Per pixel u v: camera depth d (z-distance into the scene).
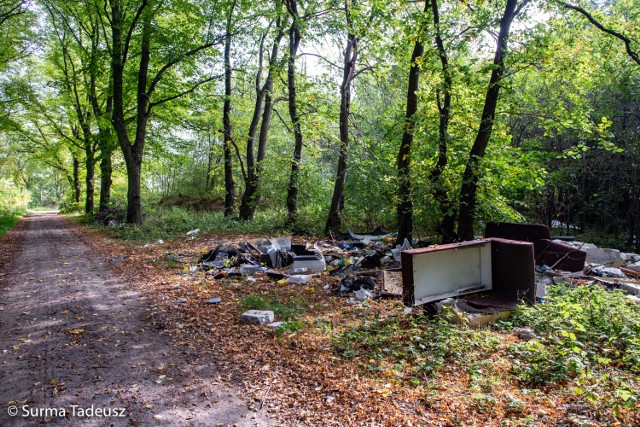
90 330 6.09
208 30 17.75
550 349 4.73
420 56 11.05
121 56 19.36
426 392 3.99
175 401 4.04
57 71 29.59
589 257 10.59
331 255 11.46
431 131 11.82
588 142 15.92
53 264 11.62
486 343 4.91
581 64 10.85
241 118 24.52
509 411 3.59
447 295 6.27
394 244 12.53
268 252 10.85
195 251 13.09
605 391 3.77
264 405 3.96
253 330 6.04
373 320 6.26
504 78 10.32
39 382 4.44
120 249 14.18
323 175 19.67
